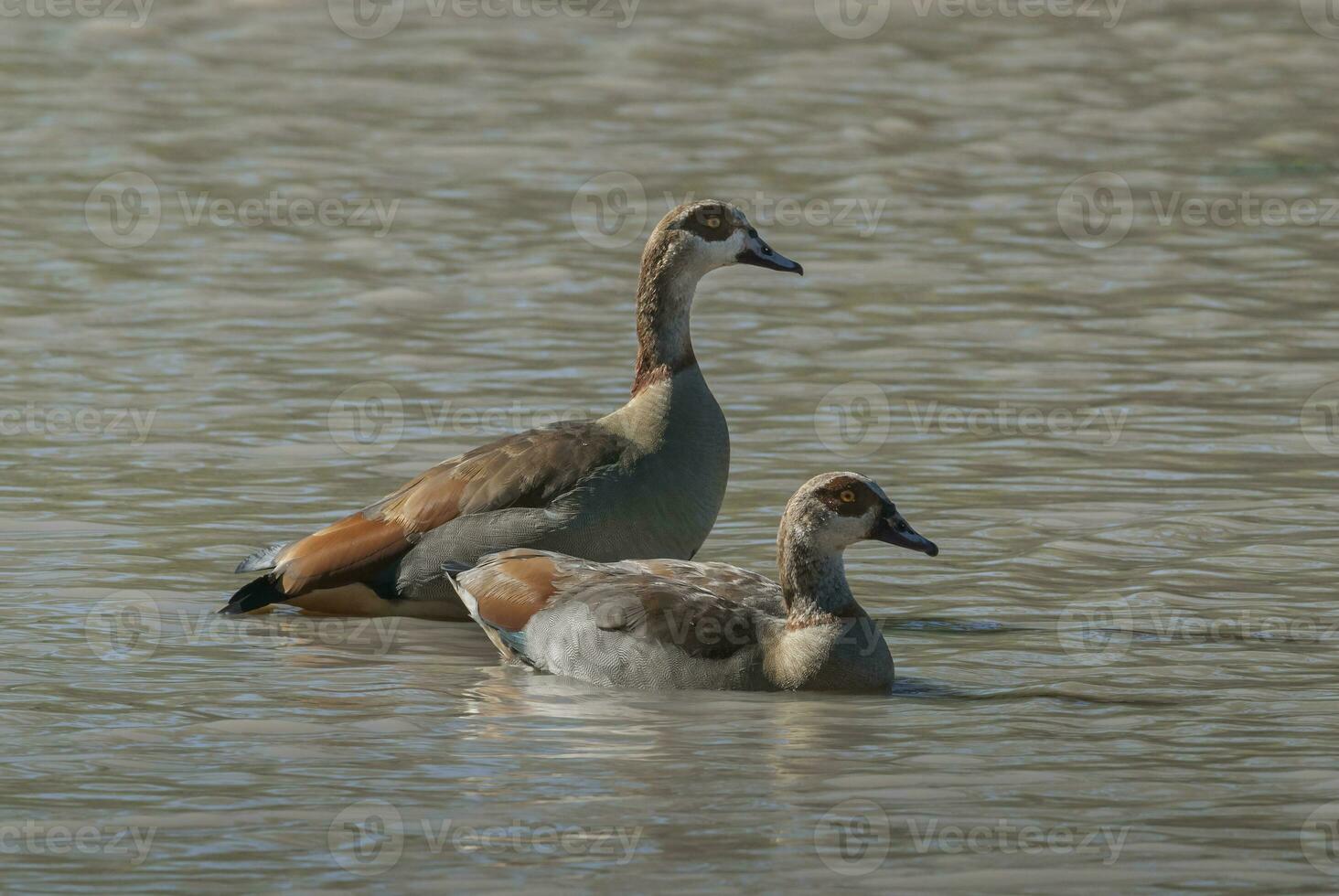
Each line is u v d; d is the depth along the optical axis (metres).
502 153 32.12
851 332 23.27
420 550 14.27
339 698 12.35
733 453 18.56
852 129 33.91
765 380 21.25
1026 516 16.62
